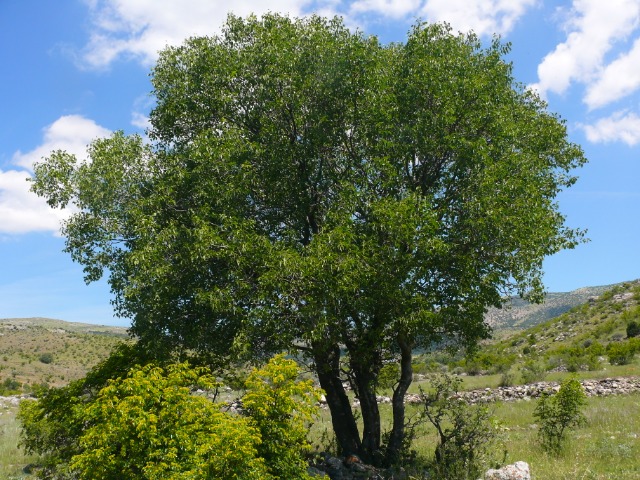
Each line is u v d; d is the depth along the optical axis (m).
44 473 11.32
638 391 26.64
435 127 13.16
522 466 11.05
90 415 8.01
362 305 11.78
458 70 14.05
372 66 13.62
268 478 7.93
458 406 13.77
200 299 11.51
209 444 7.15
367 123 13.62
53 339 125.44
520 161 13.38
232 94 14.05
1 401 35.66
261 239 11.84
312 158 13.90
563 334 69.31
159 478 6.95
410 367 14.53
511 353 69.00
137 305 12.55
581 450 14.06
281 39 13.86
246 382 8.81
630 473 11.43
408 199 12.01
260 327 11.78
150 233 12.12
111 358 12.26
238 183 12.66
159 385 7.85
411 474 12.89
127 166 13.22
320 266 11.11
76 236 13.11
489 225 12.01
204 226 11.54
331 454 15.45
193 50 14.52
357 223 13.03
